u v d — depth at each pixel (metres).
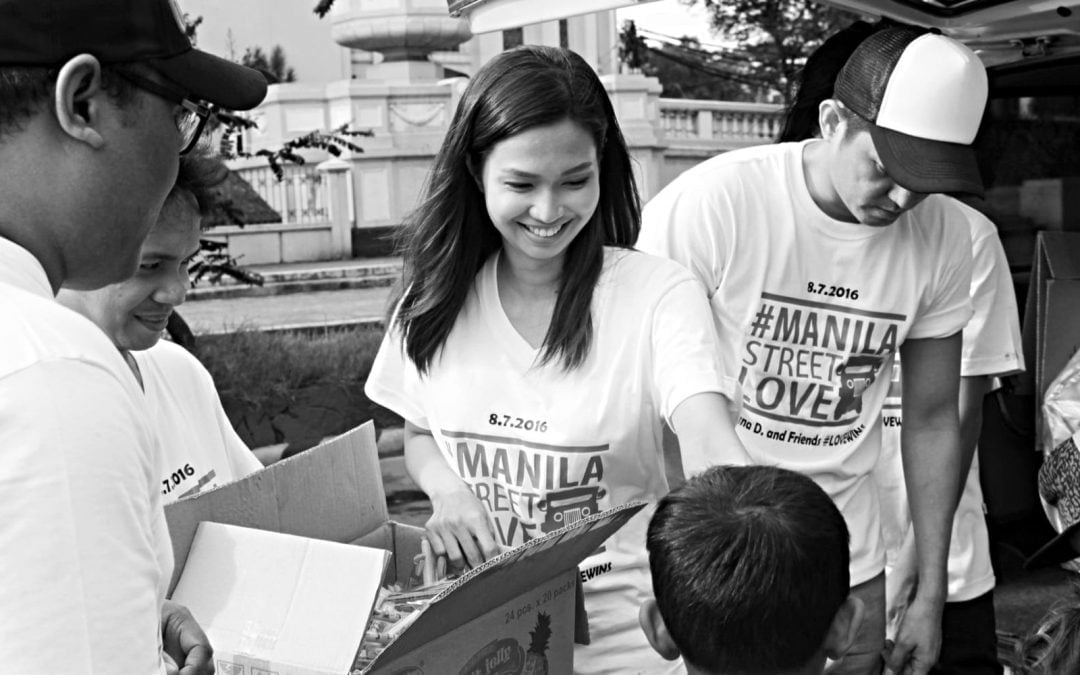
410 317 2.35
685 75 20.72
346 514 2.27
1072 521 3.11
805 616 1.59
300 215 15.32
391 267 13.15
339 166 14.84
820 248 2.64
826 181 2.60
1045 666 2.26
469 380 2.31
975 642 3.39
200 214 2.16
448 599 1.59
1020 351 3.26
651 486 2.31
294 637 1.83
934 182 2.35
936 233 2.70
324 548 1.89
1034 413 4.14
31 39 1.26
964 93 2.37
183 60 1.37
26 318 1.23
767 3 17.27
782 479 1.69
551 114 2.09
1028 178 4.73
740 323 2.68
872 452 2.81
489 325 2.32
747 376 2.70
